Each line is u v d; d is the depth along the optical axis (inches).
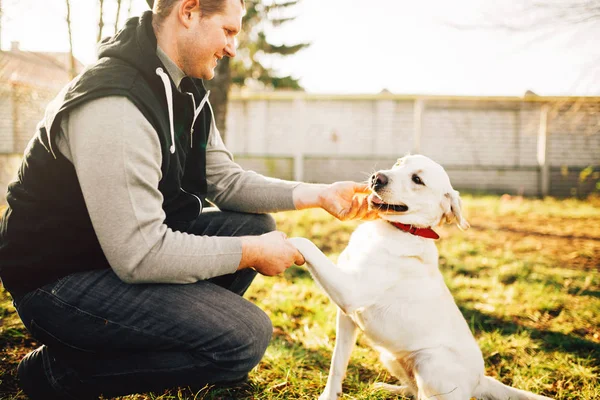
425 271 98.6
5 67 206.1
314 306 140.2
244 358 72.1
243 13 77.7
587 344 125.0
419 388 93.0
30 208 65.0
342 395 94.7
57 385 72.1
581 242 258.2
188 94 74.1
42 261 65.6
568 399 100.3
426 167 103.0
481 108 543.2
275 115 582.2
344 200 95.7
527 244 251.4
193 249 66.7
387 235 97.9
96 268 68.4
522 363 115.3
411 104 563.8
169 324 67.7
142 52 67.8
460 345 95.2
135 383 71.5
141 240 62.6
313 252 86.9
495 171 516.4
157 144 65.4
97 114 60.6
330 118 577.6
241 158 552.4
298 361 105.0
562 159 508.1
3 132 343.9
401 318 94.6
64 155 62.8
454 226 303.3
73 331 67.0
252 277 92.4
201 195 85.6
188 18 69.4
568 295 164.7
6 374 89.9
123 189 60.9
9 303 122.0
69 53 162.4
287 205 92.8
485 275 191.0
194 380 72.1
